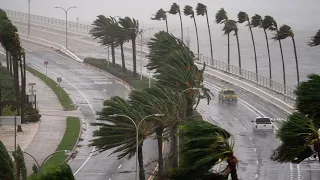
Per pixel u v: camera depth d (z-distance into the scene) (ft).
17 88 378.32
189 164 111.04
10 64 500.74
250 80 512.63
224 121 381.81
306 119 125.59
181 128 114.73
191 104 293.23
